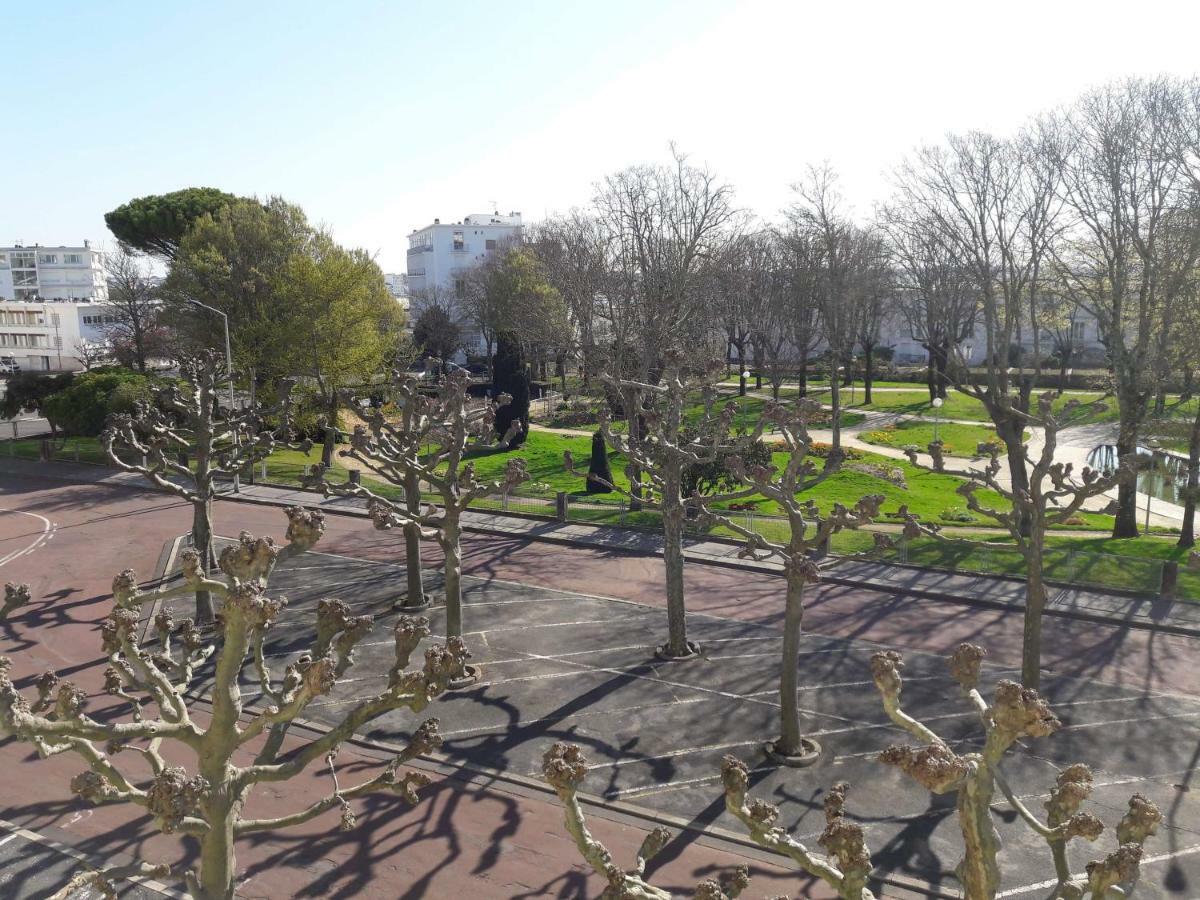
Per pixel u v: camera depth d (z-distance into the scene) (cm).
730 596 2709
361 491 2191
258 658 943
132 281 7112
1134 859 669
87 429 4828
